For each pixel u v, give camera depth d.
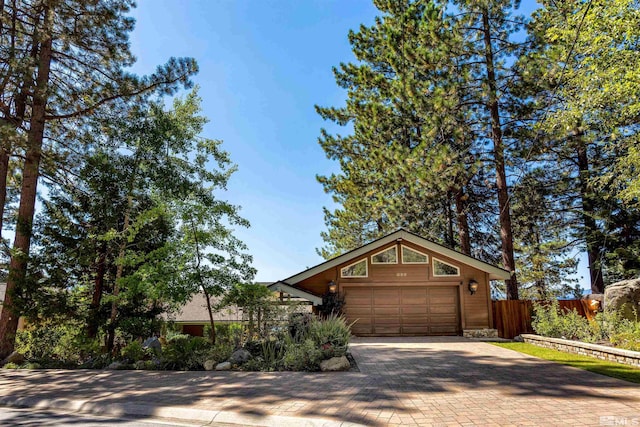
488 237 23.70
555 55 14.18
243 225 12.33
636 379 7.53
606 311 12.97
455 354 11.05
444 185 17.80
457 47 17.86
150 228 14.58
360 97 22.92
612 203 20.22
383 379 7.96
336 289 16.20
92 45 15.59
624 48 12.20
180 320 21.05
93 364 11.02
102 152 15.28
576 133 19.08
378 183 22.73
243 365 9.76
